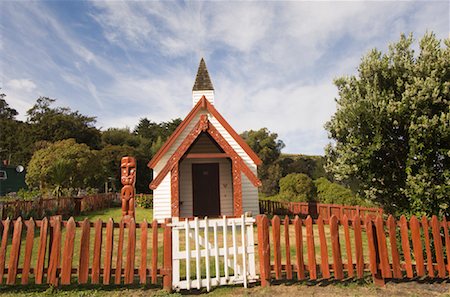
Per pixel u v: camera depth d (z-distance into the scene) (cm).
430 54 666
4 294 501
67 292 510
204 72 1638
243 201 1398
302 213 1562
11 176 3481
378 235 580
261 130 3962
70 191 2250
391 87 710
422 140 632
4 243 523
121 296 498
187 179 1514
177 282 524
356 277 590
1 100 5825
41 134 4619
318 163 3612
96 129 5269
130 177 1119
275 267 546
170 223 540
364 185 727
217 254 552
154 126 6309
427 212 632
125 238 965
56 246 520
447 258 590
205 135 1384
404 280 586
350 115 701
